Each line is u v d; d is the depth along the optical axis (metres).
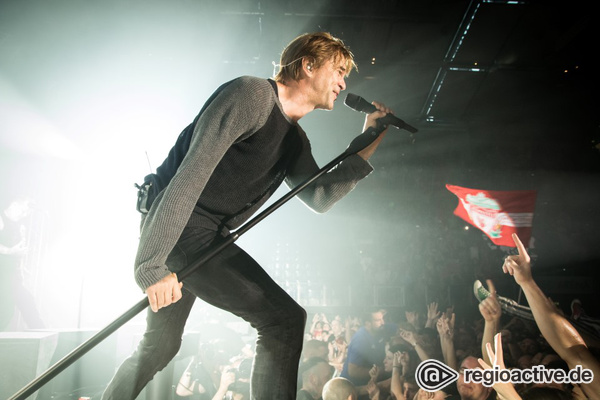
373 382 4.51
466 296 8.70
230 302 1.52
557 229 11.66
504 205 10.19
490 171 12.59
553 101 11.73
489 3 8.99
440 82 11.00
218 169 1.54
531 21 9.45
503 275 9.20
